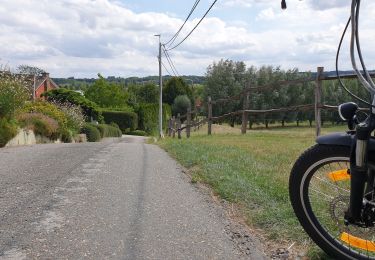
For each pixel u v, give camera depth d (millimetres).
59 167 7000
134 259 3314
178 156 8266
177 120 21703
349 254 3119
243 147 8984
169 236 3783
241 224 4094
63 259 3297
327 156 3051
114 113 57531
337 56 3178
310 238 3445
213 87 37000
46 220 4164
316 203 3279
